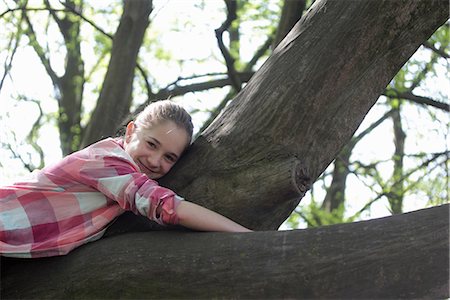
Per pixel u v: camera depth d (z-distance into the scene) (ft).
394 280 8.74
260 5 32.37
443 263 8.68
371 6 10.90
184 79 28.68
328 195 37.19
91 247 10.05
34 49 33.99
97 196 10.27
